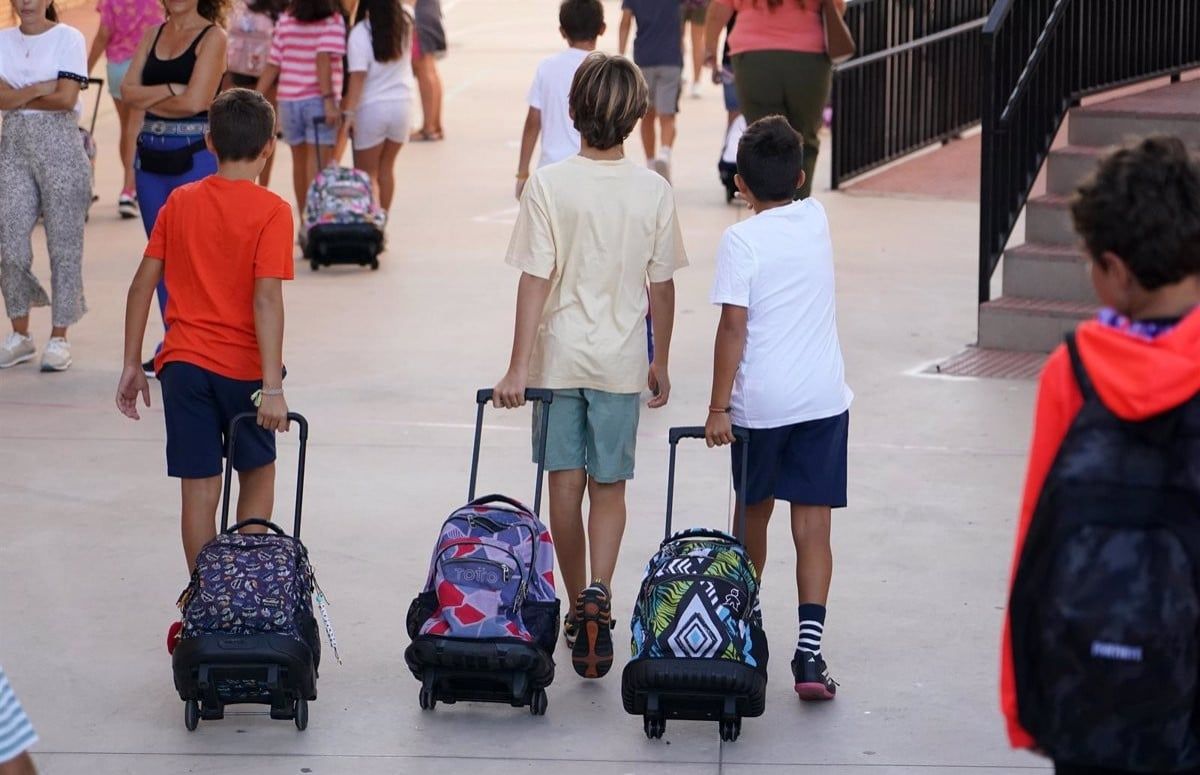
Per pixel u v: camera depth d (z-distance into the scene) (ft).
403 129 79.92
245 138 33.68
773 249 32.14
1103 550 17.60
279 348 33.47
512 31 191.21
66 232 57.21
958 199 91.09
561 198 33.22
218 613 30.42
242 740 31.27
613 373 33.76
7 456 48.78
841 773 29.86
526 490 45.98
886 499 44.83
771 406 32.32
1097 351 18.21
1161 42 70.08
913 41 99.40
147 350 61.05
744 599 30.32
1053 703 17.94
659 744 31.17
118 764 30.22
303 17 76.48
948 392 54.95
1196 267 18.15
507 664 30.58
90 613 37.45
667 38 94.89
